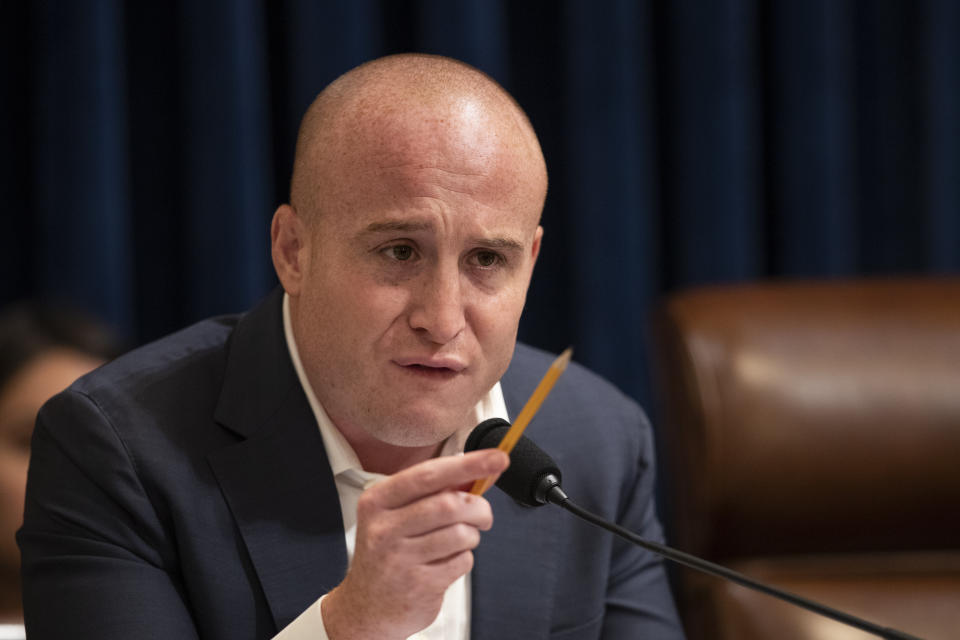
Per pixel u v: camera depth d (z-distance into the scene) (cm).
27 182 620
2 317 471
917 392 444
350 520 342
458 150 292
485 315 302
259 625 322
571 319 667
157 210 637
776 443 438
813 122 679
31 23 600
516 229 301
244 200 615
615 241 655
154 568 320
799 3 677
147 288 638
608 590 386
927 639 428
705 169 670
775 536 443
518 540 356
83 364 453
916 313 455
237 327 359
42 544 320
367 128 295
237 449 332
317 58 620
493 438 284
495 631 346
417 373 302
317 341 310
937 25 680
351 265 298
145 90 632
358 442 340
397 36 653
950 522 445
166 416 334
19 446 442
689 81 670
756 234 680
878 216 715
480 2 631
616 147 653
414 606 269
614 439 387
